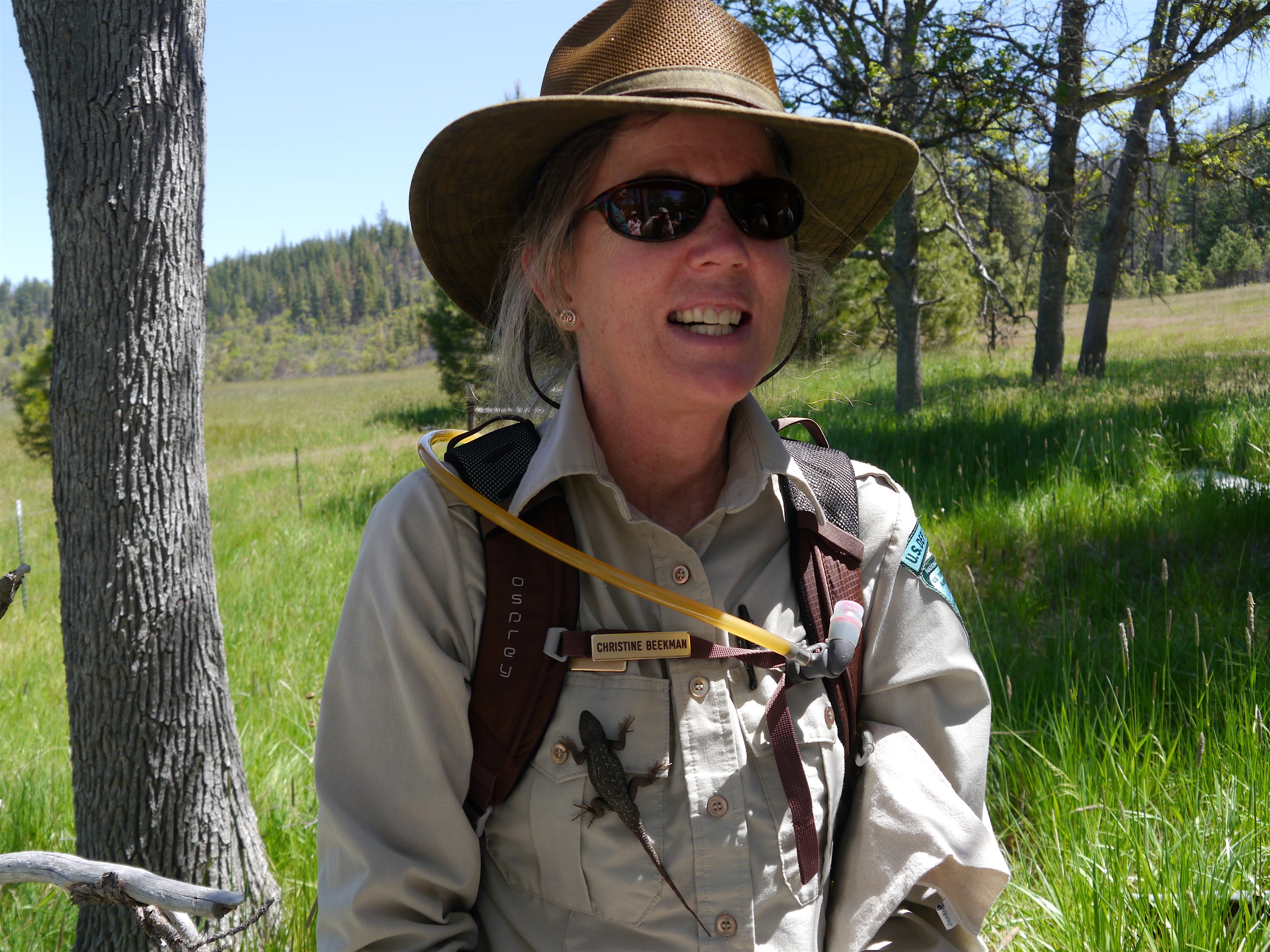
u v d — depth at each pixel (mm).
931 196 17469
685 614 1214
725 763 1181
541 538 1200
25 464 29156
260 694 4672
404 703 1176
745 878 1156
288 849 3363
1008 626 4648
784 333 1607
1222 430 7734
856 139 1343
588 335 1312
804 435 5836
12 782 3717
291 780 3496
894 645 1364
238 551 8758
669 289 1201
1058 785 2943
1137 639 4105
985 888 1212
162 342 2684
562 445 1226
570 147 1310
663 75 1234
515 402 1521
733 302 1204
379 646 1197
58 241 2613
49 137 2609
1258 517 5582
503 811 1207
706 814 1161
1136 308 47000
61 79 2561
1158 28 14461
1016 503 6613
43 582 8664
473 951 1181
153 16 2623
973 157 14344
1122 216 17828
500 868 1224
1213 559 5266
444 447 1348
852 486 1389
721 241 1185
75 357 2619
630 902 1149
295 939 2613
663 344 1209
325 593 6941
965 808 1248
